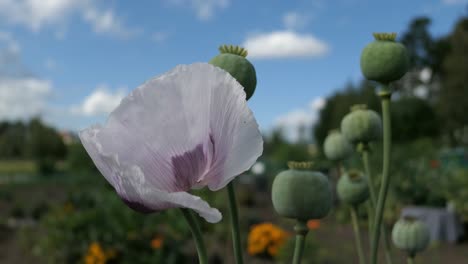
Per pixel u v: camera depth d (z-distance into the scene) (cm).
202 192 1024
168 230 845
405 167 1313
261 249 856
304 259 820
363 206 1151
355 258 860
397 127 3531
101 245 787
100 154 94
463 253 982
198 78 98
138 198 93
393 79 136
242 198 1523
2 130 5322
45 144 4466
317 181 123
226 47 125
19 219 1414
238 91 98
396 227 185
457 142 3669
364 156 175
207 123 99
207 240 931
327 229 1143
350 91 3797
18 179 2766
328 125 4012
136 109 98
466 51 3738
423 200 1198
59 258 829
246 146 99
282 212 123
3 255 1021
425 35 4984
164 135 98
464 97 3641
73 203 1105
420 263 884
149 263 765
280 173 127
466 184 1176
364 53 141
